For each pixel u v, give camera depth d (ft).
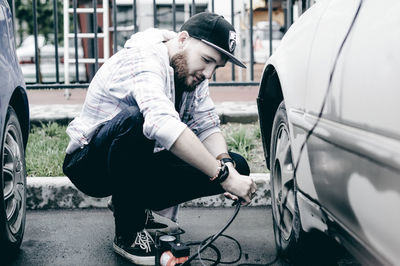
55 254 8.78
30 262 8.43
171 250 7.34
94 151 8.05
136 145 7.62
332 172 5.62
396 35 4.54
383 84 4.57
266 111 9.16
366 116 4.83
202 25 7.13
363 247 4.98
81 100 24.06
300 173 6.79
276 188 8.55
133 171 7.80
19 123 8.86
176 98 8.04
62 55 32.91
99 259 8.54
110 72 7.80
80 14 31.04
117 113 7.96
